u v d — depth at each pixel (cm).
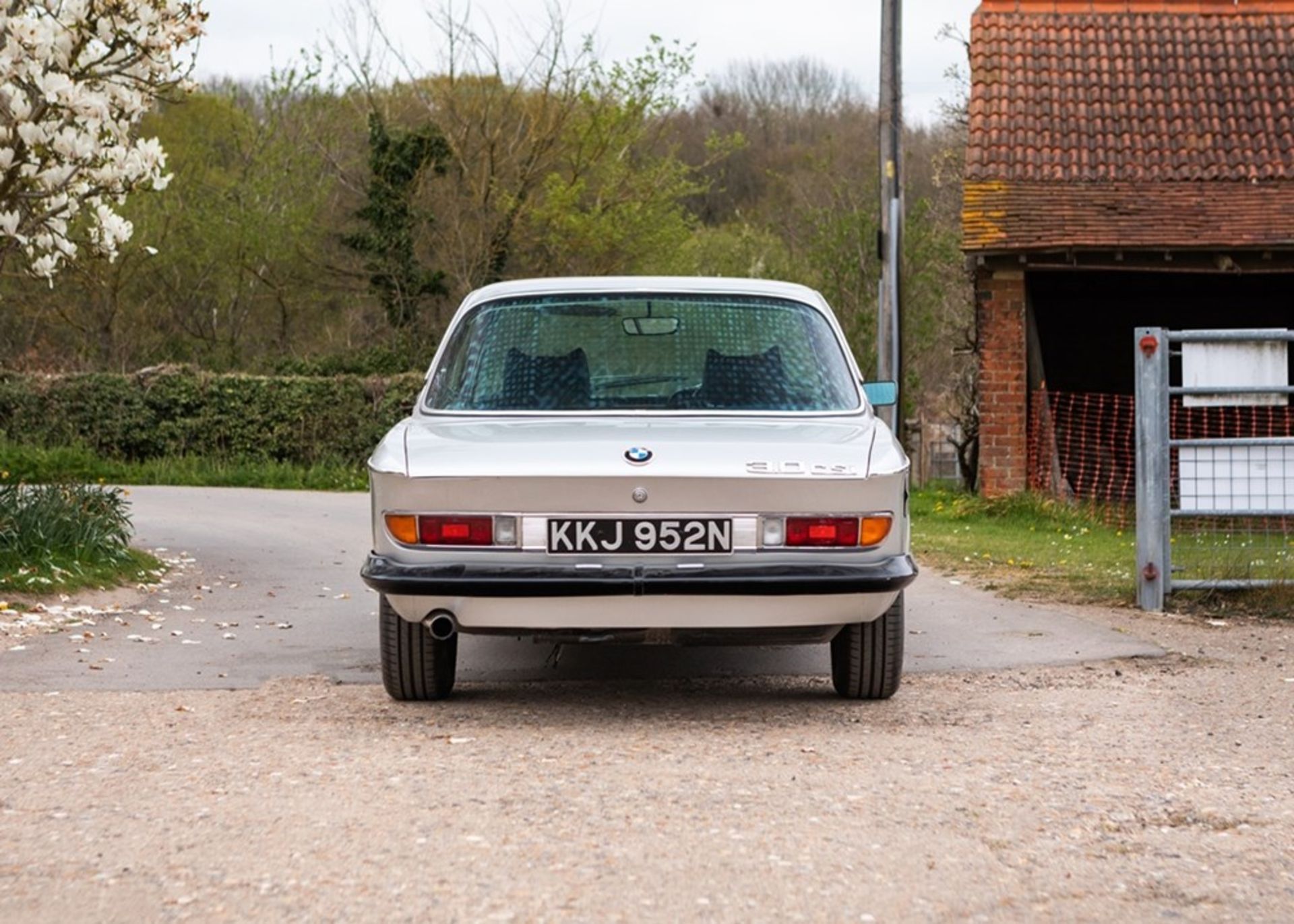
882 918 374
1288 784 515
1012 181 1906
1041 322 2156
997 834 449
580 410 671
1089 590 1053
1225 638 844
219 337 3631
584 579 580
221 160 3712
